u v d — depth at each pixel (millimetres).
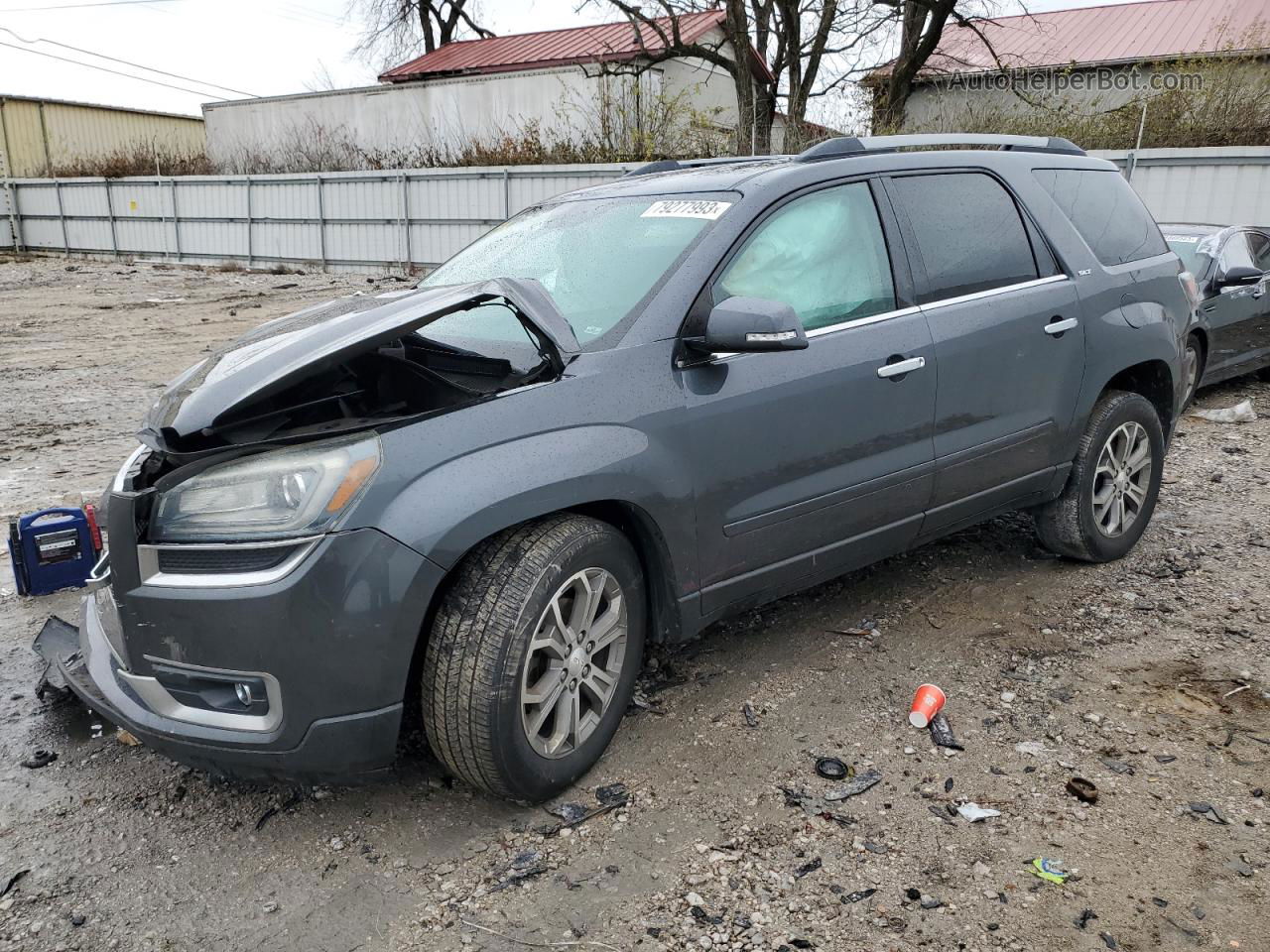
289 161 28688
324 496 2355
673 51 22094
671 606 3020
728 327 2748
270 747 2400
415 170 22219
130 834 2699
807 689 3402
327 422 2617
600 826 2678
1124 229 4543
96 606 2949
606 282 3139
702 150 21938
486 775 2605
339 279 22766
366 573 2354
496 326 3193
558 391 2697
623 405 2781
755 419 3051
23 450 7043
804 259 3283
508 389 2680
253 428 2635
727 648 3740
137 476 2736
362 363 2926
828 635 3832
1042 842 2568
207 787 2914
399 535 2381
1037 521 4406
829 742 3068
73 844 2656
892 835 2607
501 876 2486
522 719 2596
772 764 2955
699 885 2432
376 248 23547
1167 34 26422
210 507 2426
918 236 3615
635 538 3033
